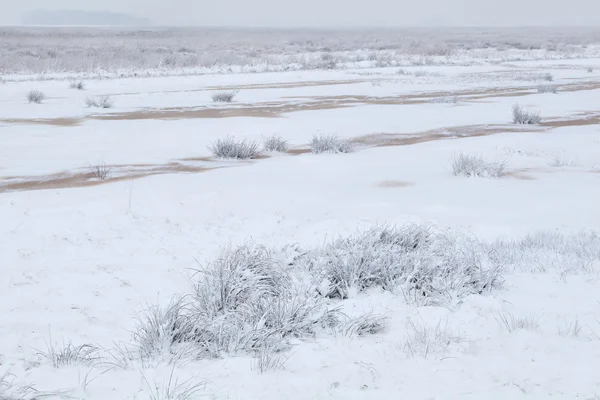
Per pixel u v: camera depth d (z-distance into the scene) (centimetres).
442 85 3406
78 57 4575
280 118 2175
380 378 430
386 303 620
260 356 457
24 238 817
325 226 915
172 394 399
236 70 4212
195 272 716
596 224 948
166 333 490
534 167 1405
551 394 402
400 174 1302
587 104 2619
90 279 680
